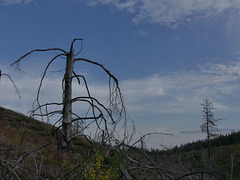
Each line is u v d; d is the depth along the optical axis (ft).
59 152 37.11
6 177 19.63
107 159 25.58
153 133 23.59
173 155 28.66
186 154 29.91
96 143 25.53
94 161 24.23
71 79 50.11
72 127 41.19
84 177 22.86
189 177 23.58
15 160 20.90
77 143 47.03
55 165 29.09
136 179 23.54
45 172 23.97
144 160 27.12
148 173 26.27
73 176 23.34
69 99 48.01
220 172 22.80
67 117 46.06
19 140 39.65
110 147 24.08
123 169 22.34
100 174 23.40
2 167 19.80
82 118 47.09
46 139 50.11
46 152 33.83
